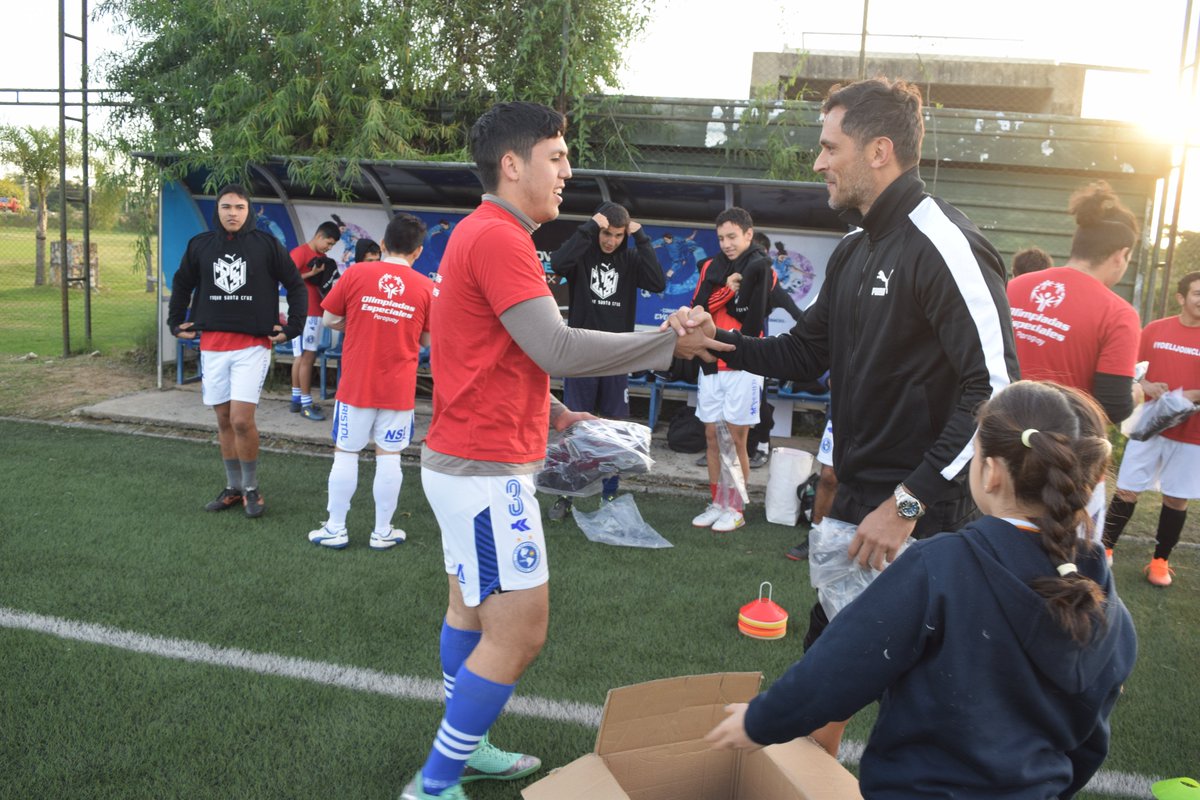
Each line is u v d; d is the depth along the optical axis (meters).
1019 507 1.47
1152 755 2.95
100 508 5.04
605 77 8.29
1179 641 3.98
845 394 2.28
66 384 8.31
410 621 3.70
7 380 8.42
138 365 9.24
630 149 8.06
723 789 2.30
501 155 2.16
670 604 4.07
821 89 10.20
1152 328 4.86
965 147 7.57
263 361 5.00
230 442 5.11
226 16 7.84
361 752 2.69
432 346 2.28
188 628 3.52
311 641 3.46
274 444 6.85
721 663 3.45
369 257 7.32
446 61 8.25
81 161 9.59
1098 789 2.73
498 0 8.18
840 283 2.35
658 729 2.16
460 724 2.20
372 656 3.35
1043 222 7.66
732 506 5.35
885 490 2.22
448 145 8.47
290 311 5.05
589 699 3.11
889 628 1.44
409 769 2.61
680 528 5.33
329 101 8.05
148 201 8.82
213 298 4.83
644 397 8.75
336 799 2.46
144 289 21.48
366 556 4.50
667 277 8.11
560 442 3.07
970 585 1.42
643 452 3.00
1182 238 8.45
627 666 3.39
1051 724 1.42
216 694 3.00
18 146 20.02
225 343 4.88
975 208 7.71
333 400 8.10
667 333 2.30
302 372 7.38
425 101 8.34
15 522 4.71
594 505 5.77
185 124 8.23
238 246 4.80
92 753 2.61
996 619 1.39
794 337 2.59
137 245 9.03
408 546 4.69
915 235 2.07
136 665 3.18
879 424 2.20
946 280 1.99
